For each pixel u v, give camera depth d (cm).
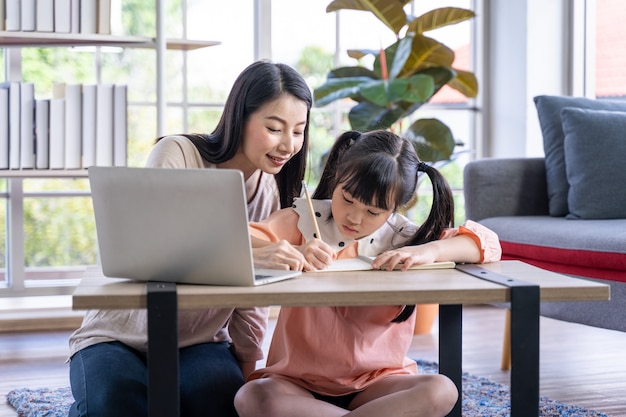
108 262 144
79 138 331
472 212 350
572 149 332
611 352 319
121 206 139
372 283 141
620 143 327
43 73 371
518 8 425
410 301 133
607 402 254
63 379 280
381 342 179
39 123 329
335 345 174
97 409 168
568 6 426
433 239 175
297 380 175
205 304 129
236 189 132
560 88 428
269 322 377
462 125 446
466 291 135
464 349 325
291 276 147
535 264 297
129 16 383
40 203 375
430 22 369
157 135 342
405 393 154
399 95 341
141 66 385
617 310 259
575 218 325
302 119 183
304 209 180
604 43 419
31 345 329
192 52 395
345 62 418
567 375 286
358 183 162
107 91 332
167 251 139
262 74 180
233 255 135
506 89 434
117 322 191
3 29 327
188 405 181
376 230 175
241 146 187
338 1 362
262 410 160
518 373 137
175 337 128
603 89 420
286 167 199
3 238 372
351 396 179
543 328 364
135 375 175
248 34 405
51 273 378
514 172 352
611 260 260
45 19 326
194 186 133
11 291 371
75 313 362
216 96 400
